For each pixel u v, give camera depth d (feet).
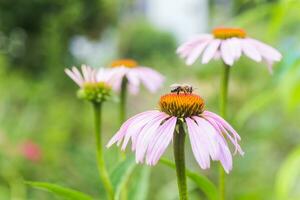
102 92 2.02
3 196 3.72
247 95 4.30
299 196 3.11
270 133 4.25
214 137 1.48
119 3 9.20
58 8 8.22
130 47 13.20
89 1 7.68
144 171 2.10
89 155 3.65
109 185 1.95
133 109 5.88
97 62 7.64
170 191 3.69
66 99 5.89
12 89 5.99
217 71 4.33
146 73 2.31
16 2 8.94
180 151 1.57
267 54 1.97
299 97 2.63
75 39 7.11
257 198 3.11
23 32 9.13
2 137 4.24
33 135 4.80
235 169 3.97
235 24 2.62
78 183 3.61
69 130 5.19
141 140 1.51
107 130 5.66
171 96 1.60
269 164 4.33
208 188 1.91
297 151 2.48
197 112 1.57
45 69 7.04
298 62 2.48
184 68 5.59
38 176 4.03
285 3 2.50
